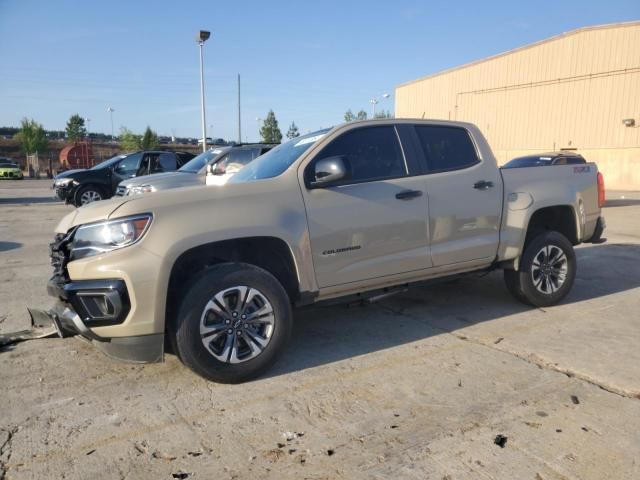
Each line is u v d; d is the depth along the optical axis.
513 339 4.57
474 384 3.69
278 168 4.29
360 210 4.26
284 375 3.92
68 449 2.95
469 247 4.89
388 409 3.36
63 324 3.74
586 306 5.55
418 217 4.55
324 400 3.50
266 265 4.17
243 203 3.83
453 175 4.82
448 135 4.98
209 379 3.71
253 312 3.79
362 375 3.89
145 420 3.27
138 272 3.45
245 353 3.78
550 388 3.61
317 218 4.07
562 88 29.03
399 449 2.90
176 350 3.70
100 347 3.69
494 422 3.17
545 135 30.09
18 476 2.70
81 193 15.42
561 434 3.02
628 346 4.37
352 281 4.29
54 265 3.90
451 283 6.64
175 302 3.69
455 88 35.34
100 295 3.46
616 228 11.98
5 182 37.66
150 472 2.73
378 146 4.55
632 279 6.80
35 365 4.13
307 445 2.96
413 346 4.46
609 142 27.28
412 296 6.05
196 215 3.67
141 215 3.54
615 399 3.43
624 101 26.48
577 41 28.06
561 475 2.64
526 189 5.27
